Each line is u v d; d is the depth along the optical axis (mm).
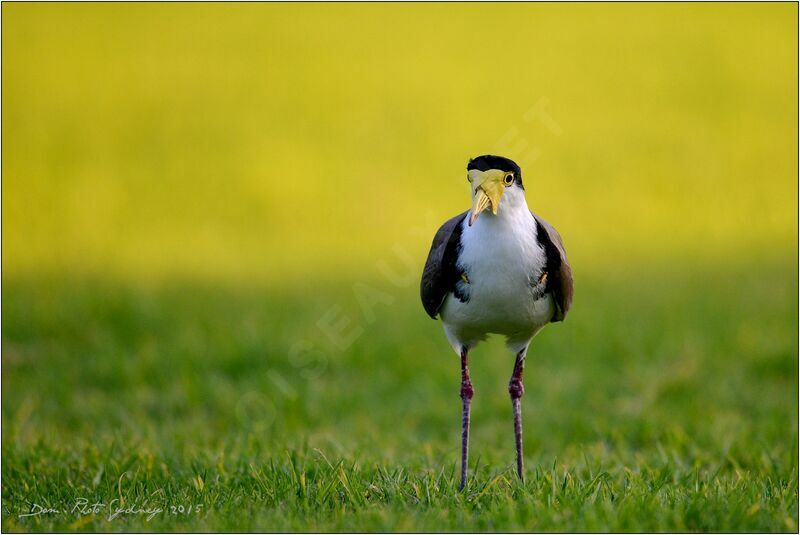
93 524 7023
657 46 32906
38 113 28656
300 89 30516
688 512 6781
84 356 13500
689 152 25781
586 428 10477
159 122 28422
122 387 12539
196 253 20297
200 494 7641
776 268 18531
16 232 21609
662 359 13031
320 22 36938
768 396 11766
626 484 7758
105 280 17766
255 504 7359
